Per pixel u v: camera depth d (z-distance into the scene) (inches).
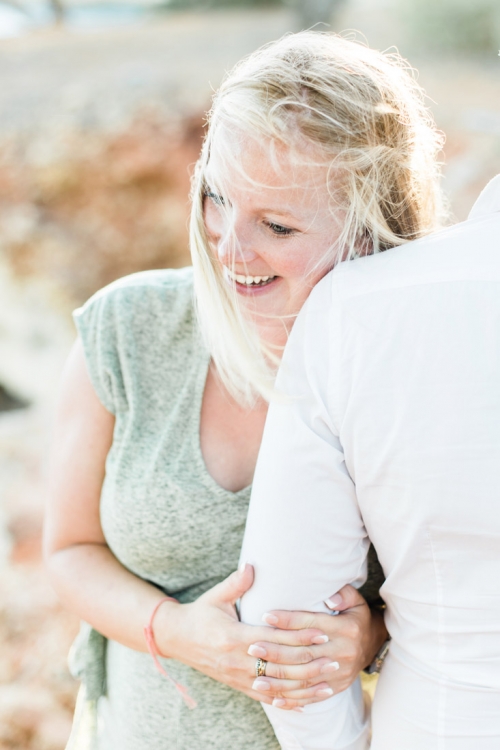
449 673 37.1
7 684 91.9
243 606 42.3
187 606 45.2
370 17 382.9
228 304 40.3
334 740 44.1
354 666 42.9
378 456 34.9
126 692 50.8
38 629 100.0
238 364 39.9
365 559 42.7
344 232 38.4
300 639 40.6
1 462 137.3
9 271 217.6
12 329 200.2
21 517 120.6
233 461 47.0
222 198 38.4
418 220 42.4
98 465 49.2
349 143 36.6
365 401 34.6
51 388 177.6
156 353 47.9
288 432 37.4
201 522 46.2
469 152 204.4
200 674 48.3
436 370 33.2
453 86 259.8
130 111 243.9
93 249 228.5
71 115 245.6
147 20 454.3
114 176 232.5
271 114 35.2
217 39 364.8
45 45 362.3
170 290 48.4
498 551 34.0
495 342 32.6
